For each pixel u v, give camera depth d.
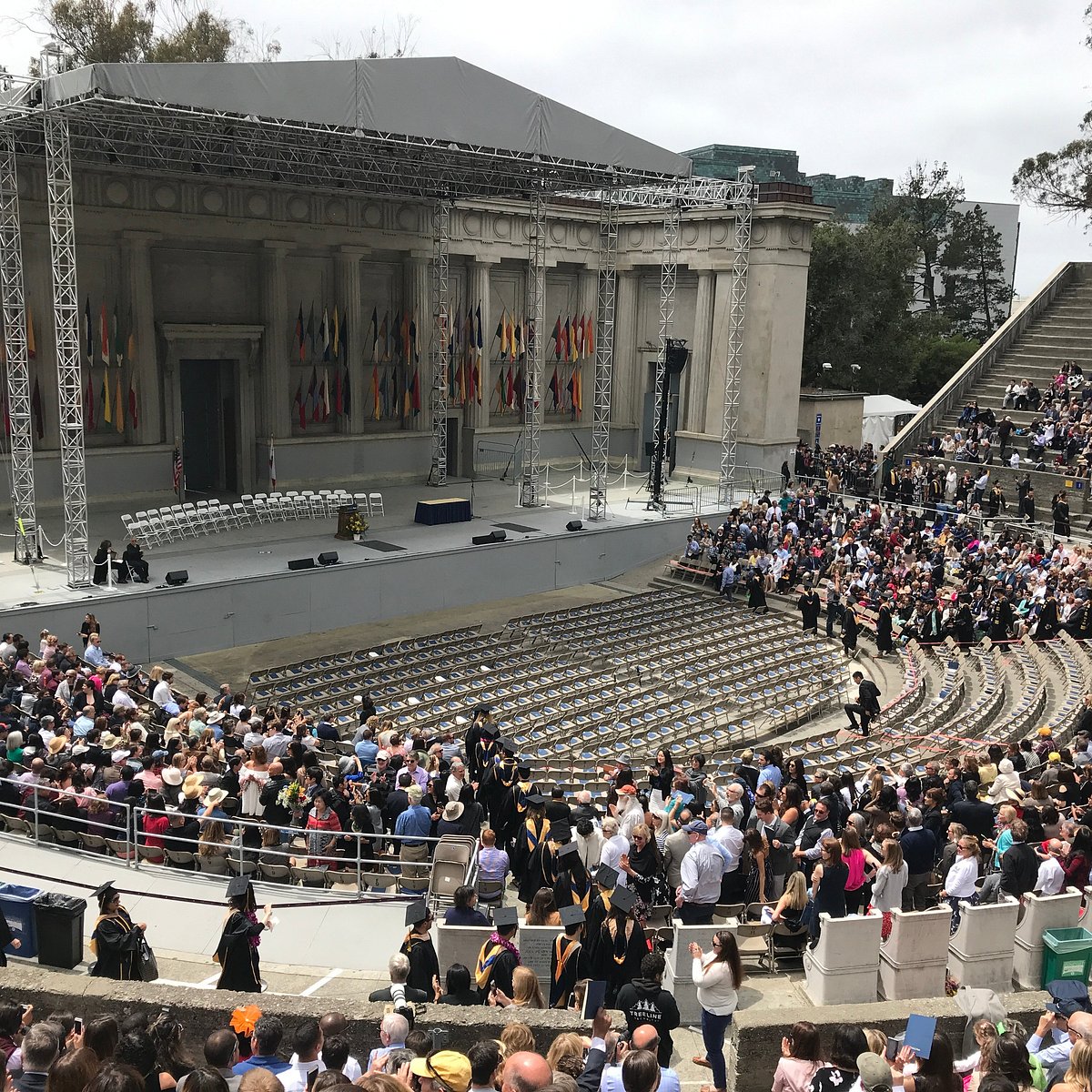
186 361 44.84
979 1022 8.50
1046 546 36.91
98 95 25.61
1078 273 52.56
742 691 27.72
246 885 10.58
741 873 12.70
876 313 72.00
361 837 14.55
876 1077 6.94
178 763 15.50
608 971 9.81
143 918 13.09
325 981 11.75
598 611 36.03
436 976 10.31
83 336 39.22
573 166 35.09
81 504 30.72
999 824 13.24
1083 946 11.38
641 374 55.97
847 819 13.61
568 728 24.62
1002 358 50.19
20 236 34.47
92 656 24.98
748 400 50.12
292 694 27.03
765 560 37.88
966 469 43.44
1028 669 27.47
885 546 36.62
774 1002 11.20
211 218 41.25
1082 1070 7.17
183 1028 9.45
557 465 55.44
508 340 51.97
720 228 50.03
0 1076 7.37
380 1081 6.30
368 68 29.06
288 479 45.22
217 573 33.03
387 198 45.12
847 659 31.69
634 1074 6.67
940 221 94.19
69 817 14.56
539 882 13.08
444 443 48.91
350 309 46.00
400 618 36.41
